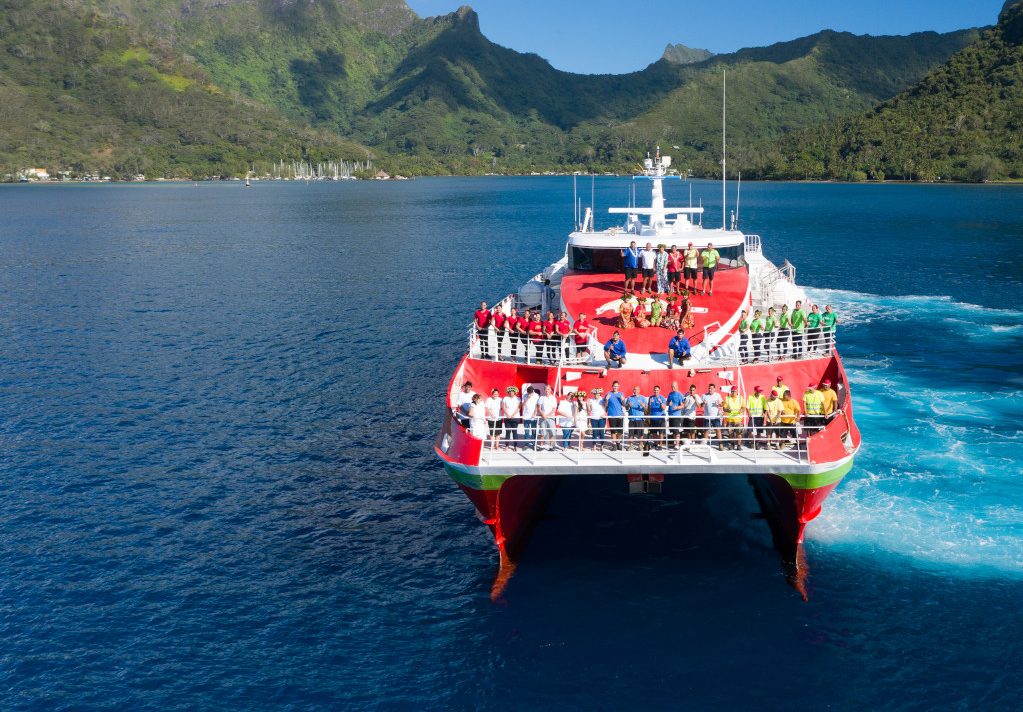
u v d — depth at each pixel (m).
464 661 18.39
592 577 21.36
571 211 162.00
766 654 18.25
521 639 19.05
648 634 19.03
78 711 17.28
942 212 135.88
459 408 22.59
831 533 22.70
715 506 24.92
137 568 22.84
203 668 18.53
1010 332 46.62
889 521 23.19
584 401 22.28
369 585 21.66
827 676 17.52
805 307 27.89
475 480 20.33
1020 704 16.59
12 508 26.62
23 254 93.75
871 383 36.44
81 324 53.69
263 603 20.95
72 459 30.66
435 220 142.75
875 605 19.72
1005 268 71.25
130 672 18.45
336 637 19.45
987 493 24.59
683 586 20.83
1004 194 182.50
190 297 63.28
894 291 60.78
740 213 140.50
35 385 40.06
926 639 18.50
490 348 24.81
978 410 32.25
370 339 48.56
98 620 20.41
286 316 55.44
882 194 192.38
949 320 50.19
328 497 27.14
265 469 29.55
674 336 23.81
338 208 184.00
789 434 21.45
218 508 26.47
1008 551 21.55
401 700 17.30
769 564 21.66
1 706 17.44
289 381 40.31
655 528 23.73
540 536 23.45
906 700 16.81
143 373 42.00
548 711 16.83
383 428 33.62
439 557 23.02
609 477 27.06
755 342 24.30
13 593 21.64
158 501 27.06
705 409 21.22
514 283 68.81
